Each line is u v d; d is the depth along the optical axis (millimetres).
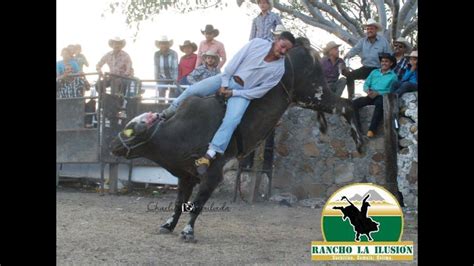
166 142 6891
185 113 7000
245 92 7055
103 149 10438
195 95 7230
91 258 5809
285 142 10656
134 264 5656
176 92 11102
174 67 11469
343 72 10383
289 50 7688
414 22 14367
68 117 10766
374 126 9789
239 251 6355
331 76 10336
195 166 6891
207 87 7246
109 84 10625
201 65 10570
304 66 7680
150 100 11016
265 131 7375
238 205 9789
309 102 7871
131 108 10859
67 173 11289
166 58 11414
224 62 10945
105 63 11594
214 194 10742
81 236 6742
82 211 8414
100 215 8172
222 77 7109
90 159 10523
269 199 10242
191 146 6926
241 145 7195
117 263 5660
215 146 6812
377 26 10328
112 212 8477
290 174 10609
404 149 9664
